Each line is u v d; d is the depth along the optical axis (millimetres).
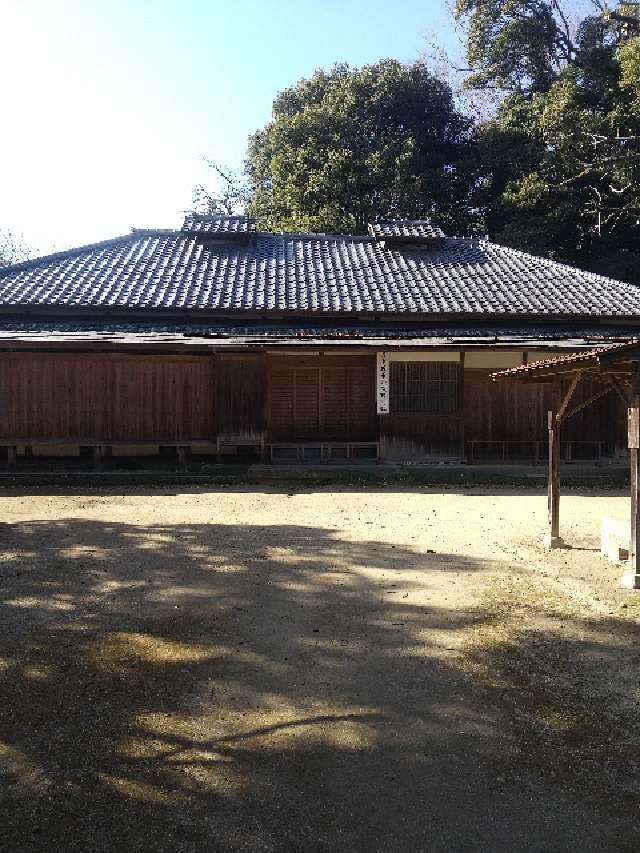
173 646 4871
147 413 14273
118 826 2900
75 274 16531
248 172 39000
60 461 14648
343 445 14641
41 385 14070
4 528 8922
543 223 28672
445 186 31078
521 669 4488
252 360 14398
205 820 2941
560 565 7180
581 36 31875
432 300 15992
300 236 20453
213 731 3686
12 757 3410
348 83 32250
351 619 5453
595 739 3607
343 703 4020
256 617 5492
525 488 13117
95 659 4625
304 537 8461
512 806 3045
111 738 3602
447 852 2738
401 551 7777
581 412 15086
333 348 14031
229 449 15086
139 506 10789
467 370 14883
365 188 29359
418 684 4273
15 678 4312
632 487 6379
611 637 5051
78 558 7309
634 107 26188
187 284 16375
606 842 2805
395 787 3186
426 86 32062
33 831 2865
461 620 5430
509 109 32594
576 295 16672
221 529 8922
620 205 28781
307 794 3129
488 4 32344
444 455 14602
